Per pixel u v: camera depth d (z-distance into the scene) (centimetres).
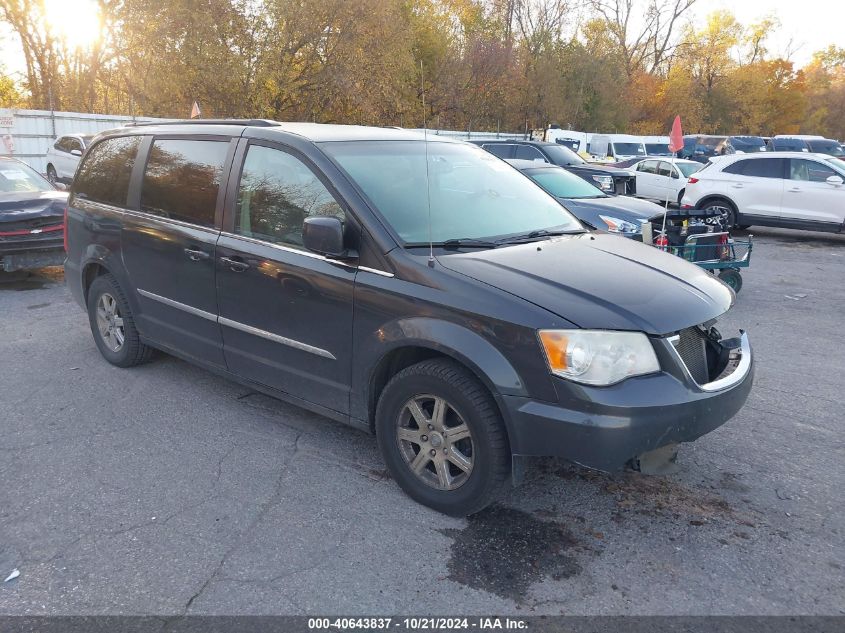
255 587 290
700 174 1455
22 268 830
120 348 546
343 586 292
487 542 324
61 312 732
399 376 347
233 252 417
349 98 2608
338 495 364
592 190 995
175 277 464
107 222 521
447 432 336
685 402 305
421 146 441
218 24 2389
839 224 1296
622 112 4409
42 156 2047
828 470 400
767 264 1122
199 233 442
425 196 393
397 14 2670
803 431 454
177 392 505
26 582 292
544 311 306
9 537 325
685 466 402
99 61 2656
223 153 440
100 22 2445
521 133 3625
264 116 2506
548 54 3916
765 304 833
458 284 327
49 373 543
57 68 2720
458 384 323
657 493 371
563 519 345
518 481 320
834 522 346
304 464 398
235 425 450
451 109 3028
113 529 332
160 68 2389
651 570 305
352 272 360
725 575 303
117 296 525
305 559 310
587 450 297
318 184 383
